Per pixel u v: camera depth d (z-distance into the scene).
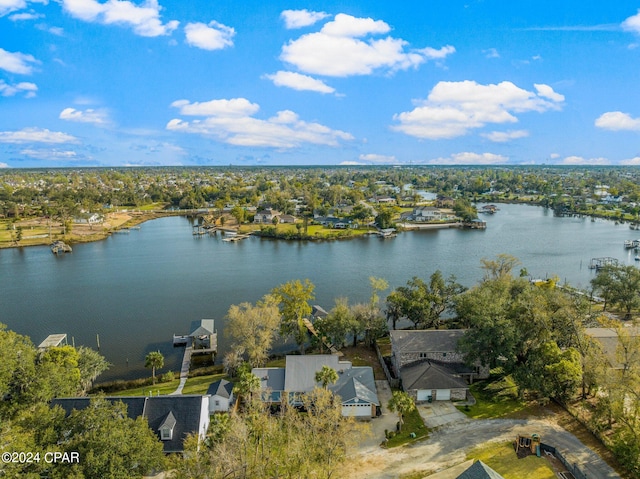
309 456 46.81
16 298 121.12
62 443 44.75
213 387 64.06
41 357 68.25
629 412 55.19
